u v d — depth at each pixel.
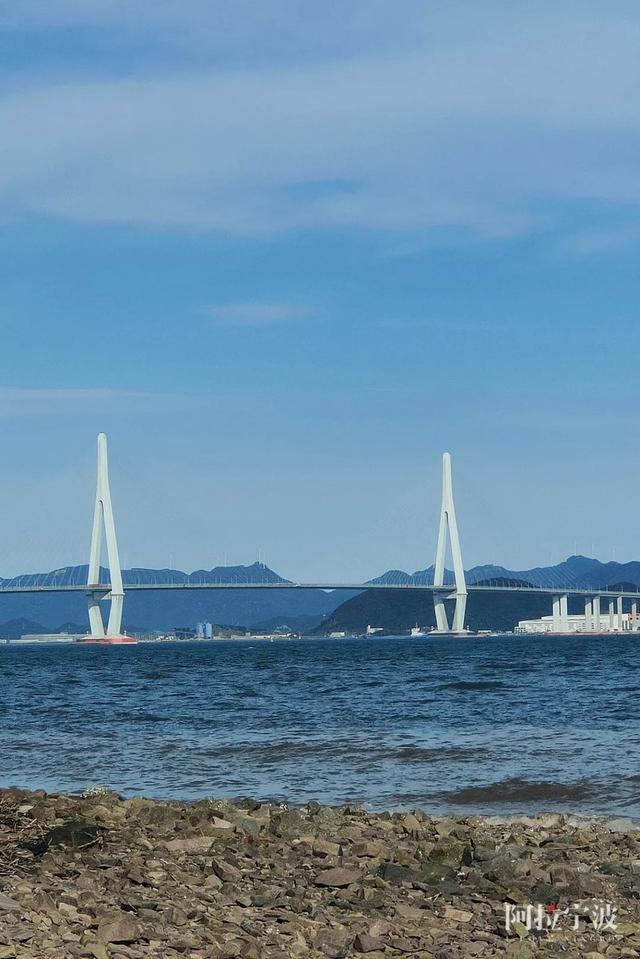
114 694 66.44
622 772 27.72
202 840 18.16
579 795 24.97
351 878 15.87
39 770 31.02
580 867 17.38
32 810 20.72
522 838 19.75
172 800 25.31
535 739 35.41
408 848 18.42
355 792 26.27
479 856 17.47
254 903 14.27
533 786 26.11
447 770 29.20
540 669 93.06
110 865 16.09
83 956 11.27
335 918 13.87
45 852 16.88
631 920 14.37
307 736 37.69
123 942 11.96
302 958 12.14
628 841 19.23
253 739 37.12
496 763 30.16
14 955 11.09
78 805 21.39
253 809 21.97
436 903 14.97
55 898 13.49
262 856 17.42
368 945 12.59
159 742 36.91
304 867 16.81
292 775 29.08
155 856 16.97
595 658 122.50
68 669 117.12
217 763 31.53
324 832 19.77
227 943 12.20
